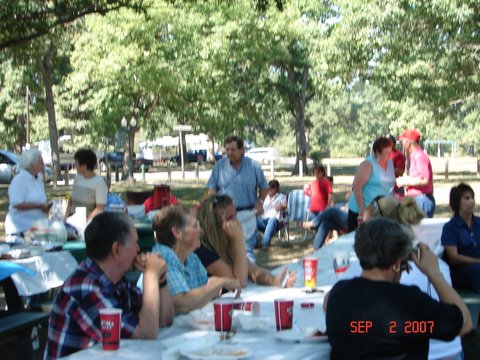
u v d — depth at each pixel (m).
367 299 3.33
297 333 3.65
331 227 11.50
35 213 8.02
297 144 42.72
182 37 33.84
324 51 25.05
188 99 35.81
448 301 3.66
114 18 32.72
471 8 21.34
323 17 33.31
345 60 24.69
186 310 4.27
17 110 46.62
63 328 3.60
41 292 6.46
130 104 35.56
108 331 3.40
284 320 3.75
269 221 12.96
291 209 13.43
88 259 3.70
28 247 7.02
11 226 7.96
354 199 9.18
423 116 31.19
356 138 90.81
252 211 8.81
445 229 7.02
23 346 5.59
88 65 34.16
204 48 34.03
